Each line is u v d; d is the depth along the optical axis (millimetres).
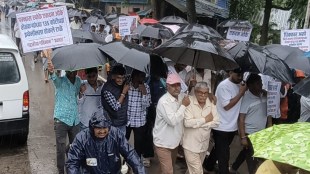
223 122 5812
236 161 6523
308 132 2795
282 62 5684
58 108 5797
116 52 5805
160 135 5336
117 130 3932
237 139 8602
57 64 5613
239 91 5707
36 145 7613
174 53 5953
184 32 5746
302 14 19641
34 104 10695
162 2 21781
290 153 2637
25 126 7164
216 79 8258
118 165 3994
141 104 6172
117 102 5895
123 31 13008
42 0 39250
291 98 7281
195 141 5406
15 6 30688
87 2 37719
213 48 5133
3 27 30312
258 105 5738
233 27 11086
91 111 5984
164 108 5184
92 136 3824
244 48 5664
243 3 23172
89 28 17188
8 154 7094
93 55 5688
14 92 7000
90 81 6043
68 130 5969
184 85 6473
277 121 6832
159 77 6539
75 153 3855
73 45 5852
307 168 2520
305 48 8281
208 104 5445
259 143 2896
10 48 6988
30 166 6609
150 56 5977
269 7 20234
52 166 6648
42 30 5699
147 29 11320
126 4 33312
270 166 3035
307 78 4445
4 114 6957
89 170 3922
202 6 25188
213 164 6512
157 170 6641
